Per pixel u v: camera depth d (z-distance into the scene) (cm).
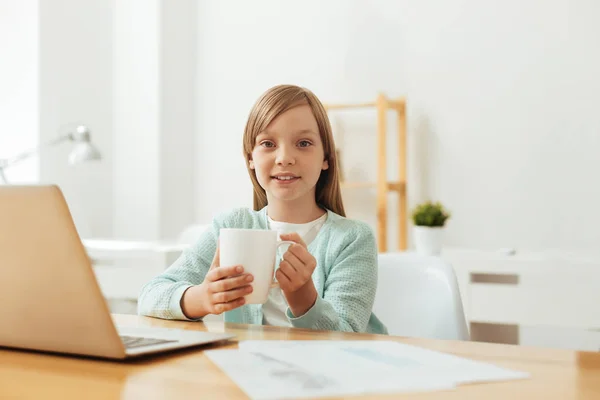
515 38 320
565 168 311
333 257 122
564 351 73
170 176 390
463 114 330
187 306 98
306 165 122
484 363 64
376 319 119
